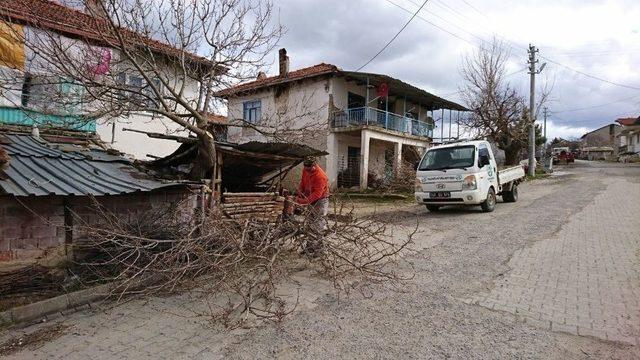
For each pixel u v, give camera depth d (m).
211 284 4.79
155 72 6.28
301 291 4.81
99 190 5.19
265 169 8.89
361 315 4.07
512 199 12.77
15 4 5.63
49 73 6.59
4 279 4.75
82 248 5.36
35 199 5.02
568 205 11.38
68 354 3.46
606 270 5.30
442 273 5.42
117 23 5.86
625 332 3.53
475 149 10.48
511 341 3.43
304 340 3.55
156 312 4.31
